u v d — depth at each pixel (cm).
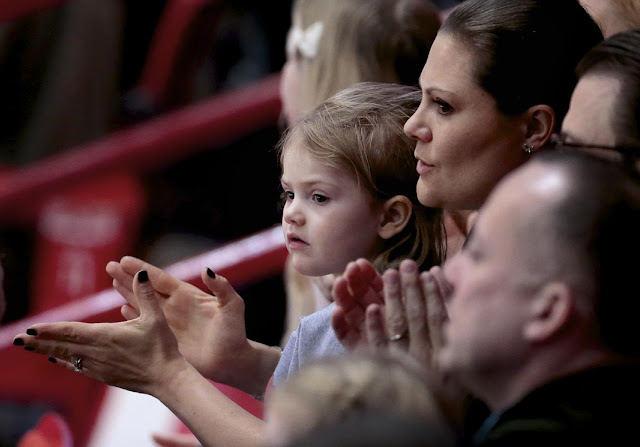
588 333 365
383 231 530
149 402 804
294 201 531
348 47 678
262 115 989
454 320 380
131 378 494
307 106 697
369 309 432
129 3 1179
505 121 479
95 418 830
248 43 1149
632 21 528
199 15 1134
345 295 445
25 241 1068
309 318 523
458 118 482
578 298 363
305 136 527
